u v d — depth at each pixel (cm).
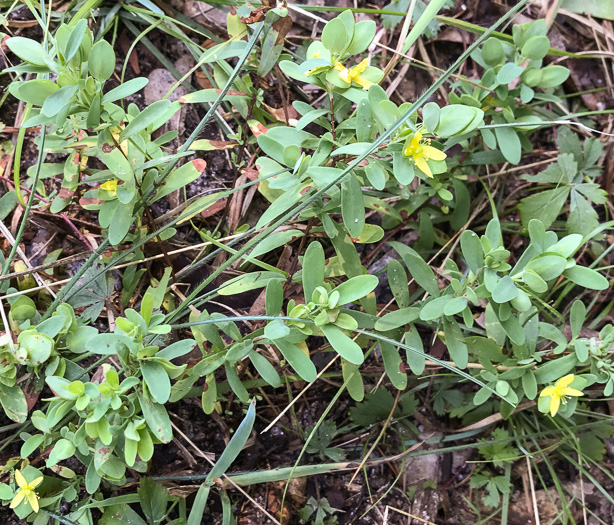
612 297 37
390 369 28
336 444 35
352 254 28
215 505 33
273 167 28
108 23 35
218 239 33
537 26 30
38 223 32
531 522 35
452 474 36
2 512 30
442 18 35
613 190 38
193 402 33
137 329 23
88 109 23
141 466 27
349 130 28
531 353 28
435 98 38
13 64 35
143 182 27
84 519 28
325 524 33
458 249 36
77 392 23
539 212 36
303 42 37
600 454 36
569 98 40
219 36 36
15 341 27
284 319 24
